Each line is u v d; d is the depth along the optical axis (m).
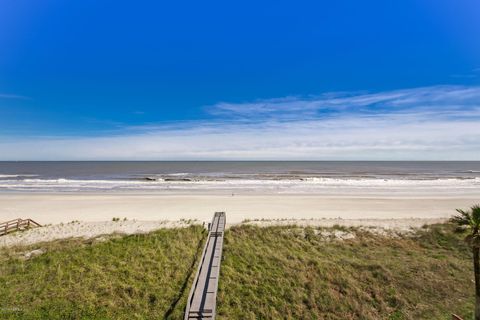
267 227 25.12
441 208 36.59
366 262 19.52
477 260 13.80
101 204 38.56
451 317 14.53
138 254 18.97
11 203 39.16
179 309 13.85
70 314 13.18
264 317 14.12
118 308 13.82
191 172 104.06
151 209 35.69
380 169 122.31
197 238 22.36
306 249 21.62
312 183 62.62
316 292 15.95
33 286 15.10
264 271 17.73
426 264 19.12
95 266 17.20
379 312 14.95
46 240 22.06
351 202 40.16
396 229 25.77
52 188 54.56
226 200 41.44
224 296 15.15
